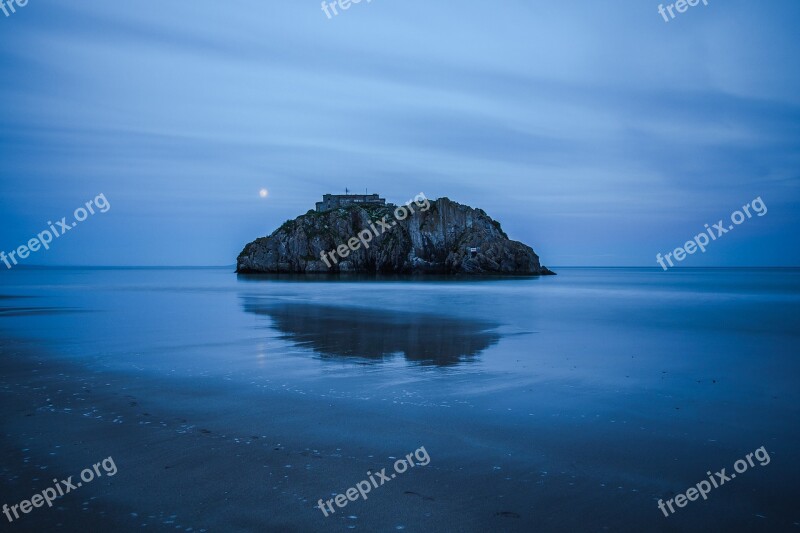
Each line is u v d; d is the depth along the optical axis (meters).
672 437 10.80
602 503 7.79
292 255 161.62
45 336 25.39
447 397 13.96
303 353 20.95
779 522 7.30
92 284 97.06
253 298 57.62
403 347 22.70
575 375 16.94
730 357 20.55
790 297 62.09
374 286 89.12
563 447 10.15
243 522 7.20
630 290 80.25
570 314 39.94
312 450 9.90
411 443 10.32
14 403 13.04
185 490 8.16
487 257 150.88
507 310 43.34
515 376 16.72
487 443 10.35
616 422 11.80
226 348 22.09
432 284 97.94
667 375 16.98
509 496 8.00
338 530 7.00
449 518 7.33
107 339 24.55
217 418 11.91
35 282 108.75
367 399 13.69
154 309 42.16
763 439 10.70
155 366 18.00
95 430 10.98
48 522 7.18
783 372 17.55
